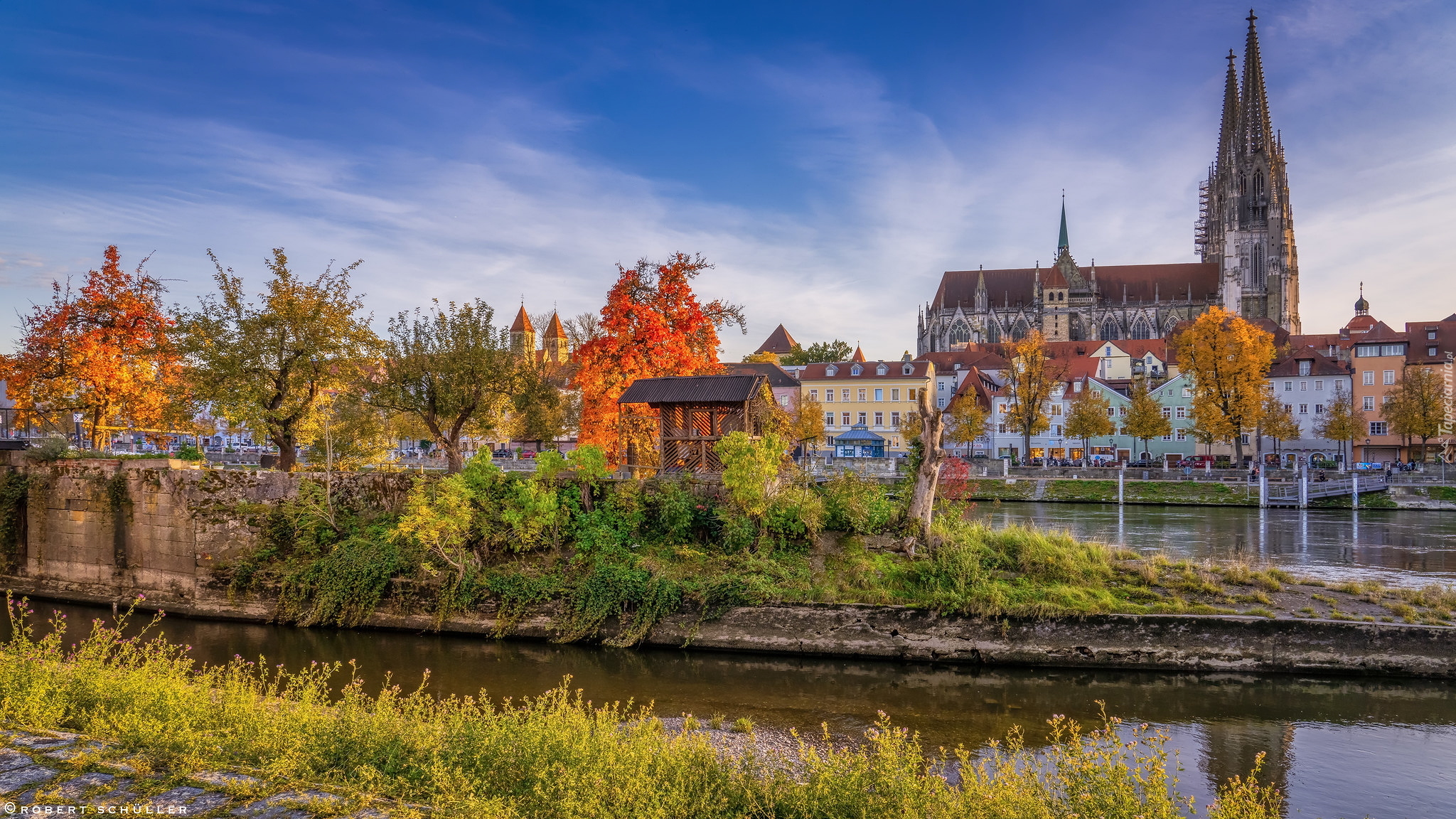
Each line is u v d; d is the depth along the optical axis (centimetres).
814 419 8506
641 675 1952
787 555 2398
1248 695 1803
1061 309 14900
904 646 2058
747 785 848
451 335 3609
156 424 3950
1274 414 7481
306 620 2445
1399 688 1834
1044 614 2025
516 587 2306
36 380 3516
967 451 9438
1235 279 14662
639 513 2553
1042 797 786
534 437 7312
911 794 792
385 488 2781
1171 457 9519
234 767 759
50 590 2948
